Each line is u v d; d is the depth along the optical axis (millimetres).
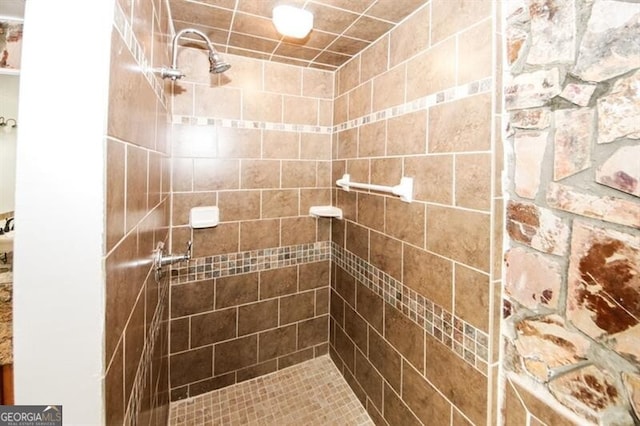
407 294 1261
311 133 1826
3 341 527
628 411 652
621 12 638
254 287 1761
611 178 668
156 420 1105
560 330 779
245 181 1685
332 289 1935
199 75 1546
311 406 1607
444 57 1047
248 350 1774
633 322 641
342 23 1287
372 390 1515
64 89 427
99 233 447
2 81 604
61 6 424
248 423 1497
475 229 950
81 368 450
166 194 1329
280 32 1263
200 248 1612
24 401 436
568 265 757
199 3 1168
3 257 581
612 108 661
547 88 784
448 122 1036
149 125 825
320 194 1884
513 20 858
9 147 608
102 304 454
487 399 930
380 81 1404
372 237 1492
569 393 762
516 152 872
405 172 1253
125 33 545
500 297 922
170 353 1587
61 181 430
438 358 1109
